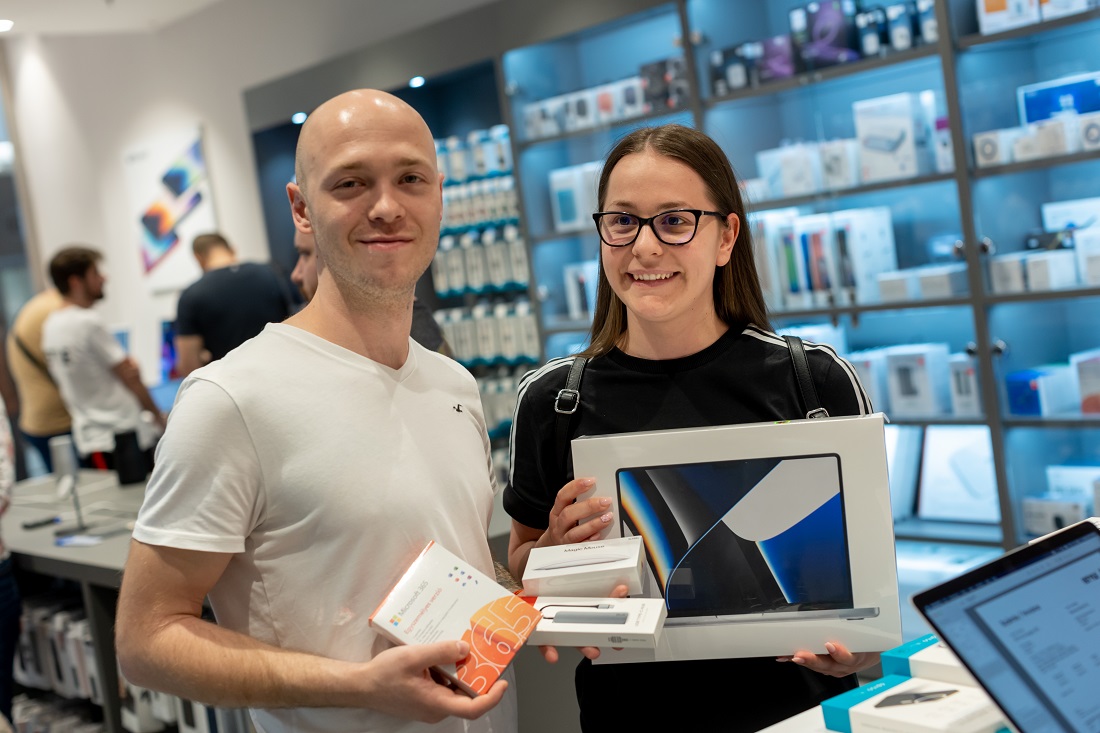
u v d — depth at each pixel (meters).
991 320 3.48
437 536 1.42
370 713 1.39
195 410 1.32
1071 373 3.46
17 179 8.53
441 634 1.30
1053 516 3.47
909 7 3.56
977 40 3.34
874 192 3.84
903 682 1.29
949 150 3.52
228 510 1.31
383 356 1.46
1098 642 1.12
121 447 4.35
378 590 1.37
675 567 1.44
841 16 3.70
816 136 4.05
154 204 7.55
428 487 1.43
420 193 1.38
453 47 4.76
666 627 1.44
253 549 1.38
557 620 1.34
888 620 1.38
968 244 3.46
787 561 1.41
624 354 1.65
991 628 1.08
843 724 1.23
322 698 1.27
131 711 3.17
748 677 1.55
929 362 3.70
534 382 1.72
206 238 5.01
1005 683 1.05
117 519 3.71
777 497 1.41
